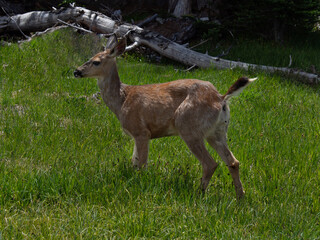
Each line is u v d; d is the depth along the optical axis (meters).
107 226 7.75
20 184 8.83
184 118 9.37
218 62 19.80
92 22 21.72
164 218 8.04
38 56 18.22
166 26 24.03
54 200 8.67
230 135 12.41
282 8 22.52
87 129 12.53
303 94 16.59
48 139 11.59
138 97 9.93
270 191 9.28
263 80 17.47
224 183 9.79
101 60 10.29
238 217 8.20
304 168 10.29
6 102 14.15
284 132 12.77
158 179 9.25
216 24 23.72
